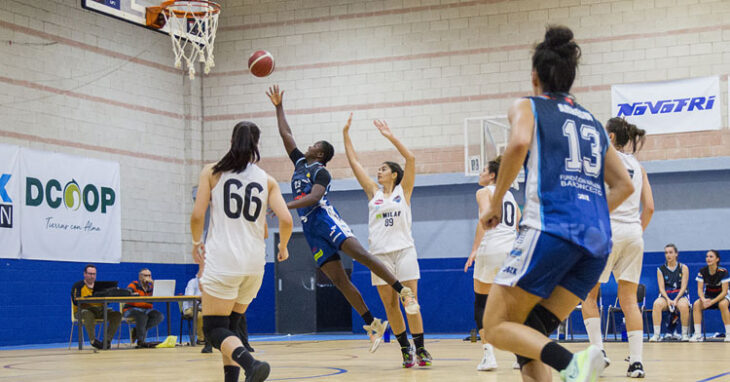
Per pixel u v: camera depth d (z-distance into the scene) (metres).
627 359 7.56
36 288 14.34
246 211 4.48
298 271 17.12
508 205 6.51
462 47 16.30
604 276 5.86
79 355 10.77
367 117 16.86
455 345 11.66
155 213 16.91
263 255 4.57
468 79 16.22
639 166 5.85
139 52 16.81
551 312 3.22
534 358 3.01
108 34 16.17
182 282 17.38
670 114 14.95
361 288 16.36
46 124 14.82
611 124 5.95
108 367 8.20
